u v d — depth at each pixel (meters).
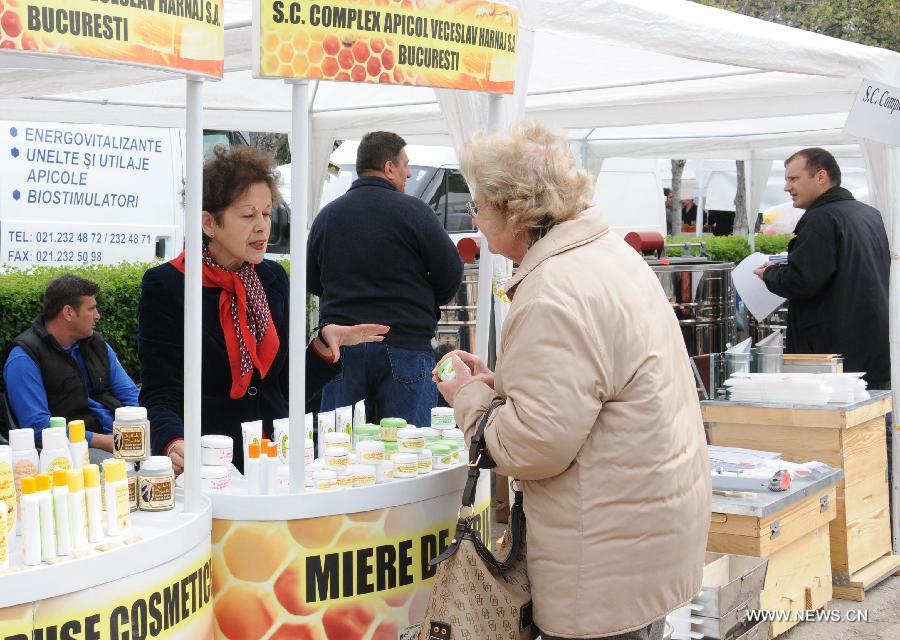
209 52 2.23
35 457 2.12
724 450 4.43
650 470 2.18
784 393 4.51
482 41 2.86
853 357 5.40
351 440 2.86
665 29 4.15
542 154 2.28
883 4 19.14
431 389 4.71
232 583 2.42
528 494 2.28
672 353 2.28
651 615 2.21
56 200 7.77
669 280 7.73
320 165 7.52
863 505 4.67
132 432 2.32
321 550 2.44
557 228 2.27
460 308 6.55
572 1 3.83
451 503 2.72
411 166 10.51
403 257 4.58
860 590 4.50
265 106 6.97
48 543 1.92
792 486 3.97
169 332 2.79
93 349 4.73
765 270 5.63
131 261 8.30
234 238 2.74
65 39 1.93
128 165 8.26
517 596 2.32
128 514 2.14
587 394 2.12
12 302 6.55
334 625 2.48
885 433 4.94
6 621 1.84
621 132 10.18
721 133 10.05
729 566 3.68
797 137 9.90
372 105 7.18
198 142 2.30
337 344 2.91
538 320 2.13
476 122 3.65
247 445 2.45
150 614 2.09
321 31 2.39
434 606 2.27
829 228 5.34
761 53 4.51
